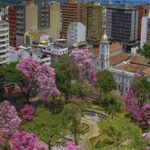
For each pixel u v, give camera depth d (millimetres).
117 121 168625
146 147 145625
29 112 177875
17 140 133250
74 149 128500
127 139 162500
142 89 197750
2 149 145625
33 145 132500
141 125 187125
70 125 167125
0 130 148875
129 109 198250
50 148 153375
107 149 165125
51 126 156375
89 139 178125
